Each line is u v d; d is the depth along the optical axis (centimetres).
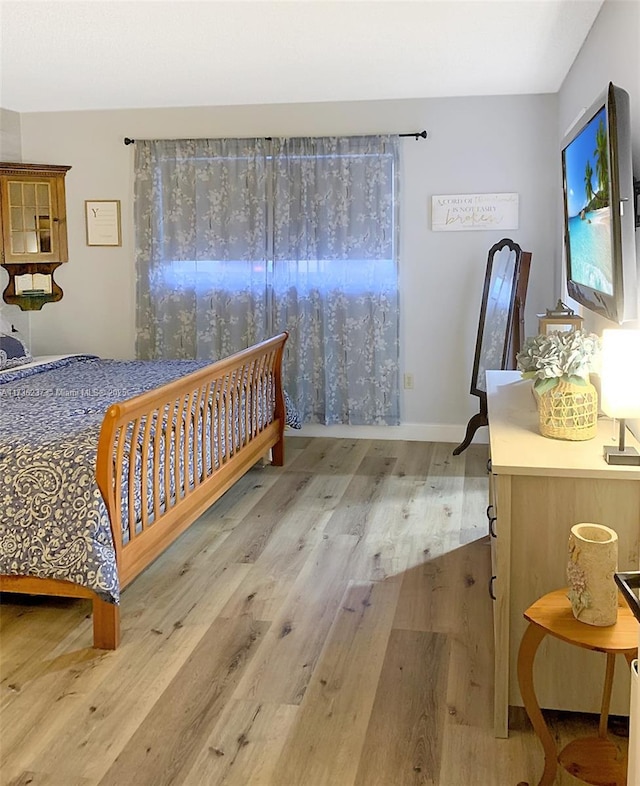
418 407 530
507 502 203
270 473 455
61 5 322
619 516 202
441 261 511
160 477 296
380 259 512
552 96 485
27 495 251
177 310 538
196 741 207
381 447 514
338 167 508
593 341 230
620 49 279
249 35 362
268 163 515
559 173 475
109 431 245
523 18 338
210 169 520
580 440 225
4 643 260
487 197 499
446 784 190
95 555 245
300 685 233
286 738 208
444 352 520
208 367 331
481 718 217
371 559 328
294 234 519
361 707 222
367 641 260
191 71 429
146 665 245
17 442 270
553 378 226
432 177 504
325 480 441
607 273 239
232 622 273
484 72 433
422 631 266
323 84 461
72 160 541
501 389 309
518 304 472
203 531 362
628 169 223
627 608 181
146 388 386
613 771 182
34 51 388
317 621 274
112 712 220
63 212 543
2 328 517
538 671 210
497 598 206
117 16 336
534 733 210
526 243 499
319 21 343
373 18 338
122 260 546
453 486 428
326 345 523
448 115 497
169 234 532
